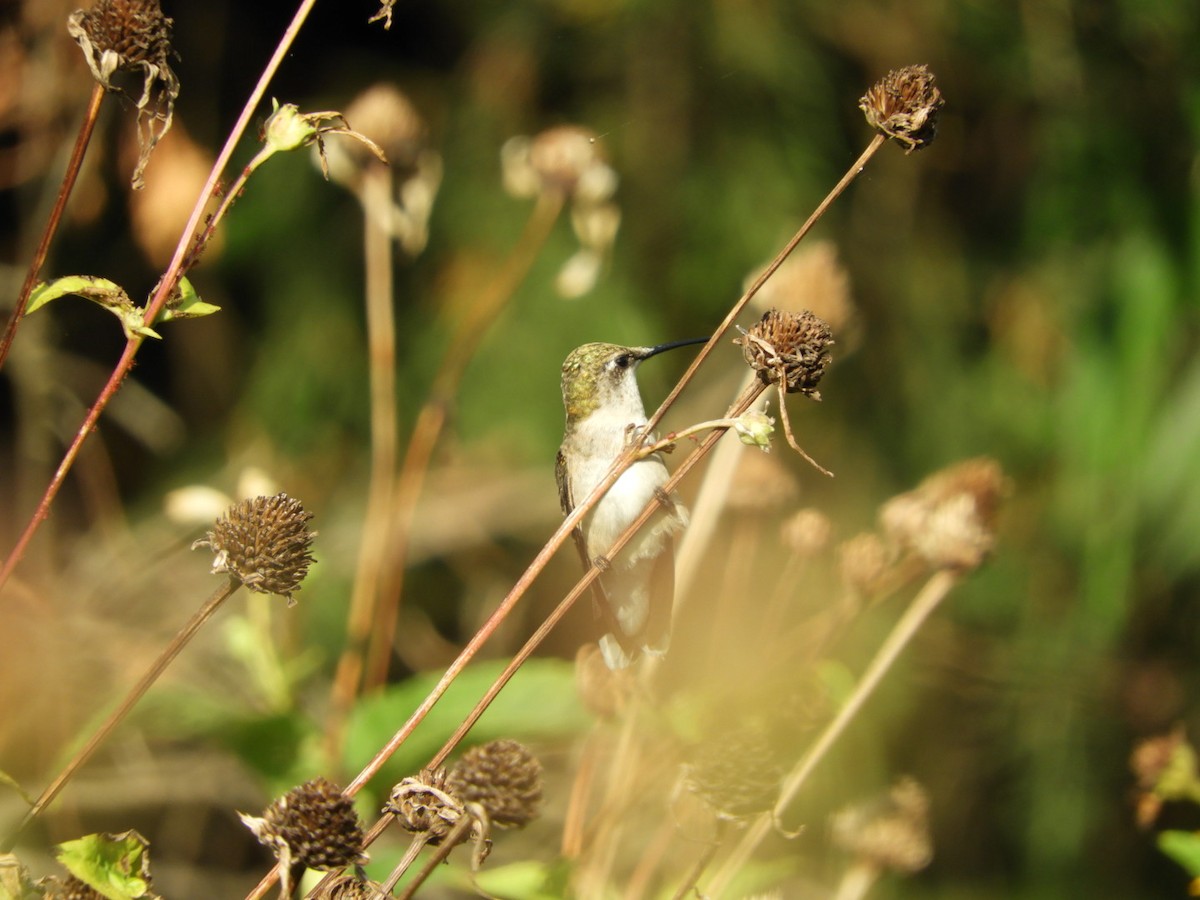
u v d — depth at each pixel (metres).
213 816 11.05
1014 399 12.53
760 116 12.11
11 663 8.66
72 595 10.32
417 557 11.61
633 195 11.80
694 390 11.78
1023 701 12.23
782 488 6.72
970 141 13.31
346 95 12.41
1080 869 12.10
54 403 11.79
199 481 11.62
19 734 8.69
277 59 3.49
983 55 12.88
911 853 5.86
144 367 12.57
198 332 12.38
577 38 12.29
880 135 3.81
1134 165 12.34
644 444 3.86
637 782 5.23
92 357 12.48
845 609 5.75
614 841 5.18
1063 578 12.47
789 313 3.91
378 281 7.24
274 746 6.36
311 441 11.74
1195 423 11.49
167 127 3.41
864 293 12.45
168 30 3.40
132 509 11.80
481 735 6.12
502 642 12.16
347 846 3.10
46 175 10.63
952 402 12.46
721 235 11.77
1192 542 11.42
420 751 6.17
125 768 10.28
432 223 11.93
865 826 5.92
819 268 6.10
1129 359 11.78
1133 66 12.83
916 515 5.55
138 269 11.96
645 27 12.17
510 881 5.02
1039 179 12.49
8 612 8.61
